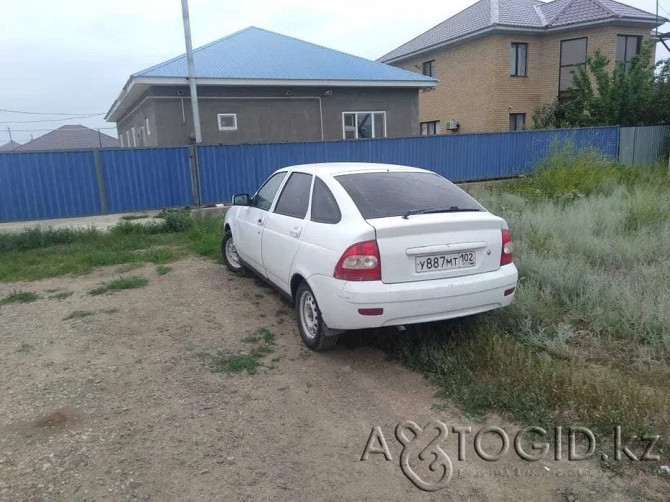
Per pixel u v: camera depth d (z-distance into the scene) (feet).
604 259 20.85
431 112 87.45
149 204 41.29
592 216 27.04
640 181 40.55
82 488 8.73
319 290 13.03
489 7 78.59
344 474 9.08
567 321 14.87
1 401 11.84
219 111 52.31
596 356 12.83
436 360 12.86
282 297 18.98
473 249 12.91
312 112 56.49
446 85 83.41
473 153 51.88
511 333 14.37
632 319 14.03
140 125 60.70
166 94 49.85
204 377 12.84
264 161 43.73
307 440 10.12
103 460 9.50
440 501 8.38
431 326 14.73
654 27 72.69
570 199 35.12
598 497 8.30
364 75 57.77
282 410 11.23
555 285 17.33
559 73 75.31
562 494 8.43
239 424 10.69
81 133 212.64
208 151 42.01
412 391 11.94
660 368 11.85
